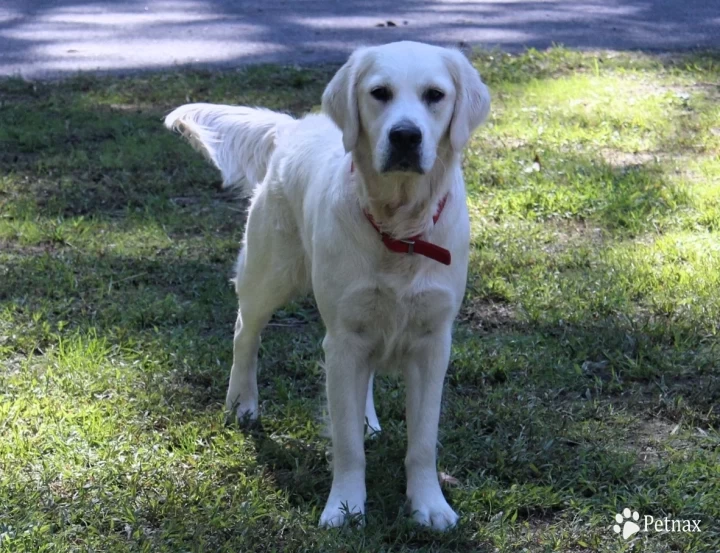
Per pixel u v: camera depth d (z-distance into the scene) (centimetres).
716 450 327
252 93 570
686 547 303
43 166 461
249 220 338
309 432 337
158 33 725
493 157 471
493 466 324
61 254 407
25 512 306
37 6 816
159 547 300
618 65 635
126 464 321
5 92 569
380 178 306
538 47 690
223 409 343
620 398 348
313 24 757
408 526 307
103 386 346
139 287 391
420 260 307
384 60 310
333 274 310
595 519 309
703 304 378
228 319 379
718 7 838
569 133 504
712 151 484
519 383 351
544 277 395
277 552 302
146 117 529
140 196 442
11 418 333
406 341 313
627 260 400
